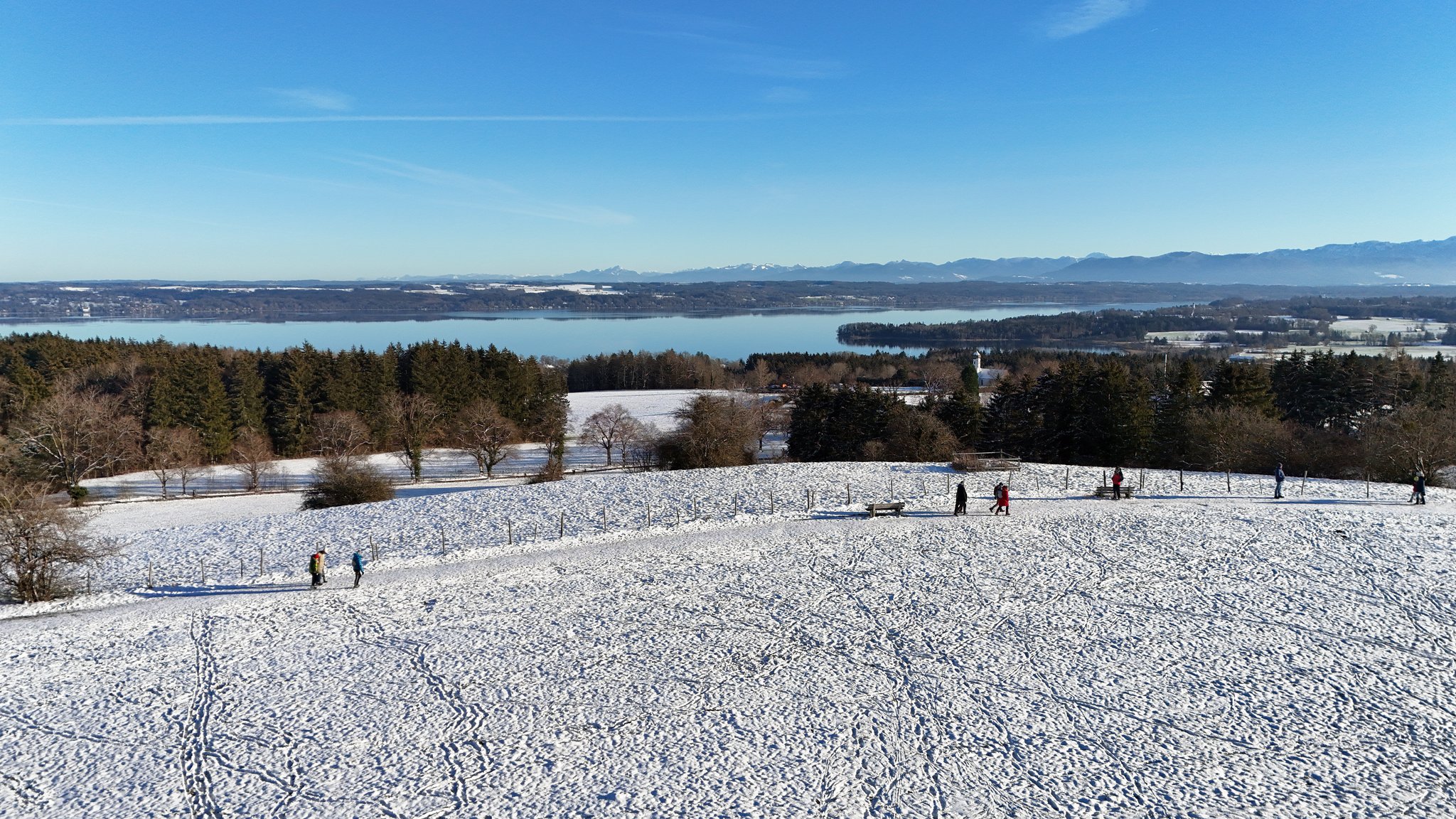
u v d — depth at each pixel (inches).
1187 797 860.6
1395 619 1251.2
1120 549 1595.7
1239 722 996.6
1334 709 1017.5
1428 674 1090.1
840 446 3169.3
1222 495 1998.0
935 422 2940.5
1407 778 878.4
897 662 1169.4
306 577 1592.0
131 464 3454.7
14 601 1504.7
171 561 1808.6
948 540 1676.9
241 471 3388.3
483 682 1135.0
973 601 1368.1
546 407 4222.4
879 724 1014.4
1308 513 1774.1
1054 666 1146.0
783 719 1028.5
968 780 898.7
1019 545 1637.6
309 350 4247.0
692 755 956.0
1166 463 2898.6
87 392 3617.1
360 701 1091.3
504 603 1412.4
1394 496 1935.3
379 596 1461.6
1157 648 1189.1
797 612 1344.7
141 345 4995.1
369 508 2242.9
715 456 2839.6
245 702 1093.1
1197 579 1437.0
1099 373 3004.4
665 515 1964.8
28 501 1536.7
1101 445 2935.5
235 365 4128.9
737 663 1175.0
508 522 1971.0
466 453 3570.4
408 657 1215.6
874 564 1553.9
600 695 1096.8
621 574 1541.6
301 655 1227.9
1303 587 1385.3
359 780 920.3
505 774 927.0
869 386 3435.0
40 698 1106.7
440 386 4158.5
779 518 1884.8
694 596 1419.8
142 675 1170.0
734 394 4598.9
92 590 1569.9
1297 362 3472.0
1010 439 3100.4
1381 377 3284.9
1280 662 1138.0
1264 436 2566.4
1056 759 934.4
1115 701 1052.5
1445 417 2373.3
